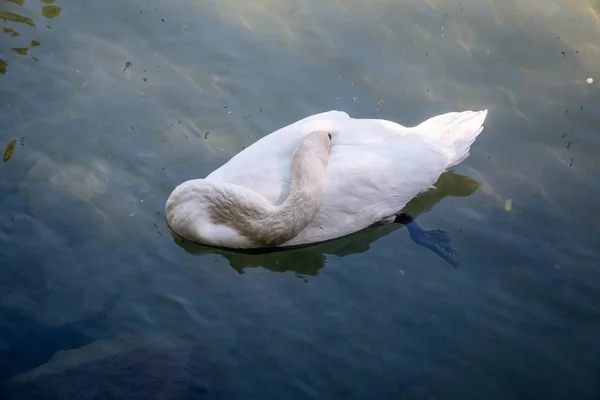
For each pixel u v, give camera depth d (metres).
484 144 3.85
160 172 3.74
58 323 3.39
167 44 4.11
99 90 3.95
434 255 3.59
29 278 3.48
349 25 4.20
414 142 3.63
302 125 3.63
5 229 3.57
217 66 4.05
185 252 3.58
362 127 3.63
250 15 4.20
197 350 3.35
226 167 3.61
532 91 3.99
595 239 3.60
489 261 3.56
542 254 3.57
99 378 3.29
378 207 3.60
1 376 3.28
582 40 4.12
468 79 4.02
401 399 3.27
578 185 3.73
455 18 4.20
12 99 3.89
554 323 3.42
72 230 3.59
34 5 4.20
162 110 3.91
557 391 3.29
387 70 4.05
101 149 3.79
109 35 4.12
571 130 3.88
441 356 3.35
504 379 3.31
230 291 3.49
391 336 3.39
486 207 3.69
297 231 3.53
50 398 3.25
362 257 3.59
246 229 3.53
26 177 3.69
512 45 4.12
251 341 3.38
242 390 3.28
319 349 3.36
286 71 4.04
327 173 3.55
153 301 3.46
